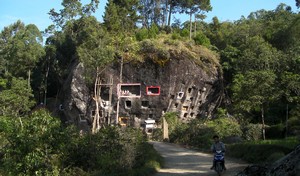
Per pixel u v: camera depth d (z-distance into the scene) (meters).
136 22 58.41
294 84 27.33
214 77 46.84
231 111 43.09
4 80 56.22
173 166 16.03
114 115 45.16
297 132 27.28
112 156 13.50
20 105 40.75
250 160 17.19
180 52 45.53
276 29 53.97
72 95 46.19
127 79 45.62
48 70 57.12
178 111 45.38
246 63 41.88
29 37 57.28
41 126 12.12
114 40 46.62
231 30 59.69
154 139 37.84
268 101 27.06
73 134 13.73
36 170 11.61
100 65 42.12
